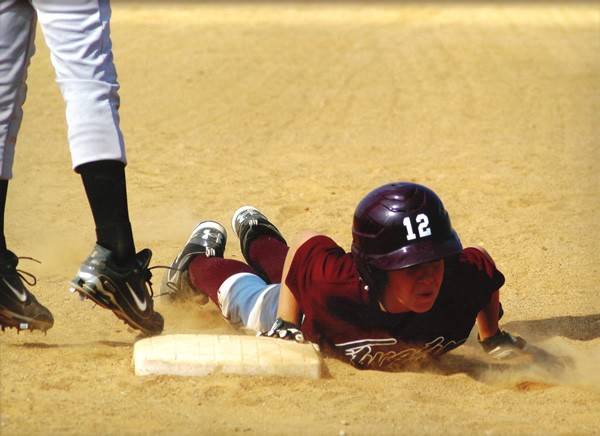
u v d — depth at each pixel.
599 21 77.94
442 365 15.23
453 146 36.62
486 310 14.91
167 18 78.38
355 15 81.94
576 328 17.34
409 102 45.84
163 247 22.84
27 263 21.11
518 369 15.02
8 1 13.67
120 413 12.23
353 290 13.98
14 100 14.12
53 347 15.14
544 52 61.62
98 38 13.52
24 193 28.48
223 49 62.12
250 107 44.25
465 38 68.25
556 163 33.62
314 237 14.61
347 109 44.16
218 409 12.54
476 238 24.12
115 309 14.10
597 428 12.37
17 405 12.38
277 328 14.70
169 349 13.84
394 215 13.42
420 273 13.45
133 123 40.22
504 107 44.53
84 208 26.95
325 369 14.21
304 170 32.34
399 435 11.78
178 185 29.97
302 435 11.63
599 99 46.41
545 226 25.38
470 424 12.31
